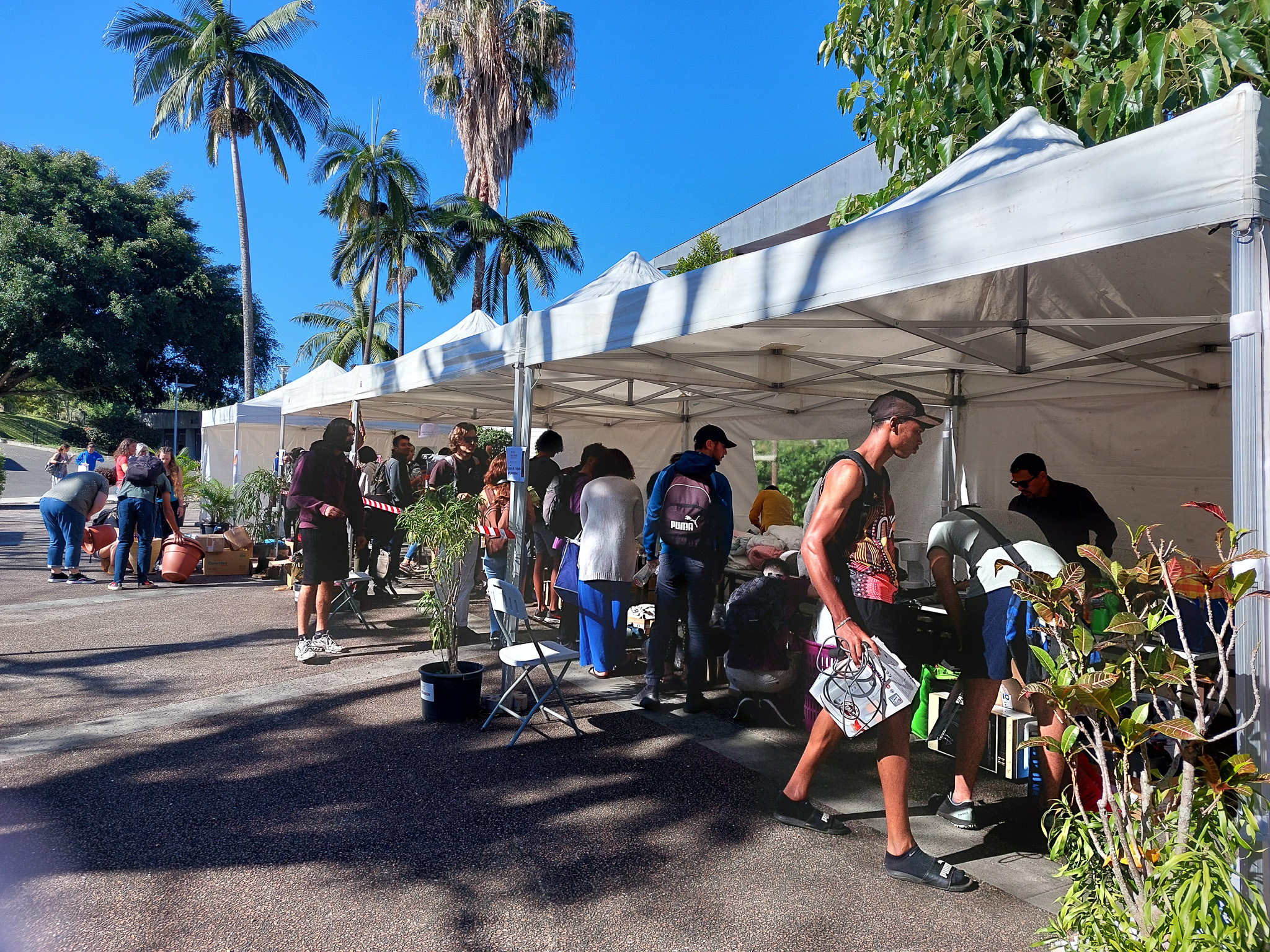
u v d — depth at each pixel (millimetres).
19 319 37500
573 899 3205
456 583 5621
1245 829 2242
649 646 5695
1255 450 2225
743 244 22422
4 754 4676
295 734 5070
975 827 3879
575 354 5246
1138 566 2285
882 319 4773
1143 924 2236
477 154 27953
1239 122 2207
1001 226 2818
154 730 5109
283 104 31312
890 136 7043
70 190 40500
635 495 6480
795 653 5430
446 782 4344
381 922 3035
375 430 19000
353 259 39375
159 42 30031
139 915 3043
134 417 48969
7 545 15844
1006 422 7512
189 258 43656
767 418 10164
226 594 10320
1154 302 4543
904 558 6562
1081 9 6098
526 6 27719
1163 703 3102
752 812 4016
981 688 3803
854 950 2891
